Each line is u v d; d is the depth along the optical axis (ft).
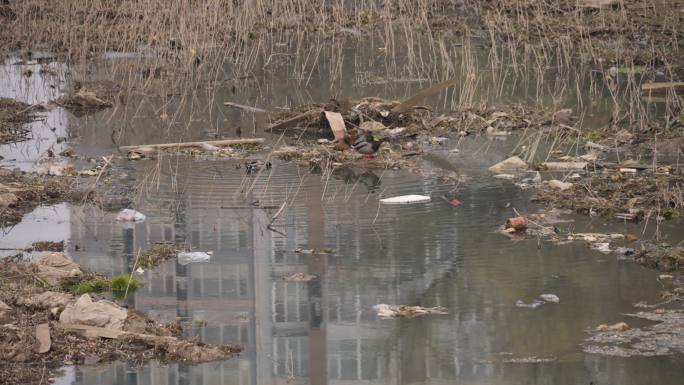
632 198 69.26
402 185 75.20
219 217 68.39
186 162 83.15
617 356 46.29
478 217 67.15
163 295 55.31
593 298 53.11
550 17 140.67
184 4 120.57
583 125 92.07
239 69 117.08
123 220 68.13
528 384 43.80
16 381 44.73
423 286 55.47
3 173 78.59
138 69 119.96
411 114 95.86
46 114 101.76
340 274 57.62
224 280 57.26
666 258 57.98
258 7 139.33
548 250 60.49
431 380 44.52
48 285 55.57
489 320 50.78
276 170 80.28
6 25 142.51
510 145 86.53
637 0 150.00
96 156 85.71
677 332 48.62
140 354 47.80
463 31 138.10
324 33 137.90
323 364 46.44
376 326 50.67
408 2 142.72
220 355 47.80
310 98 105.09
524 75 113.80
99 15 145.79
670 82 103.50
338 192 73.77
